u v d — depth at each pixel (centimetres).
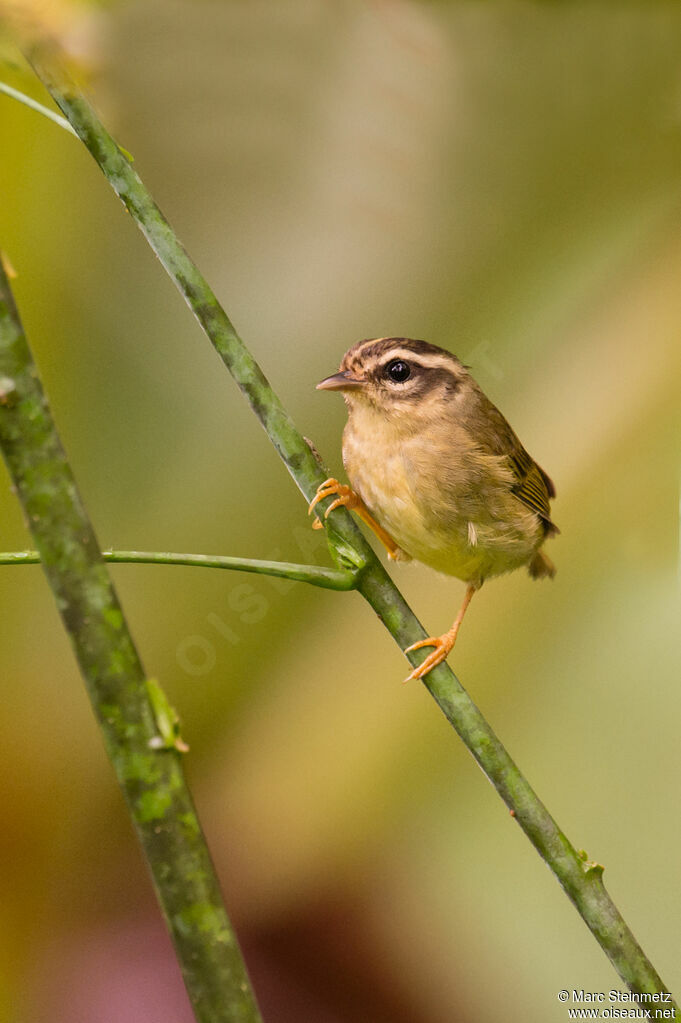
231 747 388
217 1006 359
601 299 387
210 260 387
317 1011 388
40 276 388
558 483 387
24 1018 388
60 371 388
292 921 388
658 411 386
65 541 359
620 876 385
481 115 385
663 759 385
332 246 387
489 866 387
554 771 386
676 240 386
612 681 386
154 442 388
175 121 384
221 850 388
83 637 360
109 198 388
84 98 376
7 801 389
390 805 388
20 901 389
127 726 361
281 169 385
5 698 389
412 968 387
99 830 389
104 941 389
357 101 385
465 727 377
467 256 387
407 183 386
